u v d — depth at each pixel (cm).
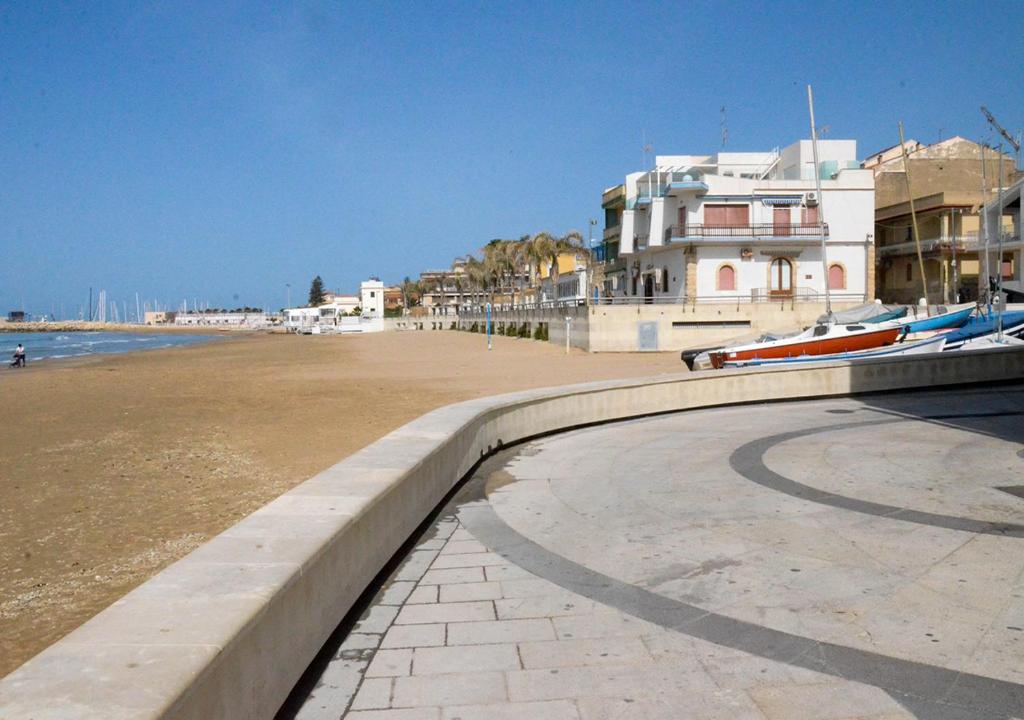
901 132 5706
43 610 826
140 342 12162
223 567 455
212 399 3008
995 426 1375
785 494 923
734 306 4962
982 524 775
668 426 1494
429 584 655
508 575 676
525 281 10769
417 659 512
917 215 5800
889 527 776
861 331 3259
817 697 448
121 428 2225
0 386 3769
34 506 1297
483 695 461
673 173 5903
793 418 1548
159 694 296
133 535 1116
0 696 292
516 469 1123
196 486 1438
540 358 4953
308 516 575
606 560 708
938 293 5722
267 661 405
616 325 4975
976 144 6331
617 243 7238
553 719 431
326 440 1955
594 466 1133
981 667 478
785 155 6419
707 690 459
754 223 5547
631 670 488
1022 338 3005
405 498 744
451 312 14500
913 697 445
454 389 3209
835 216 5597
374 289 18200
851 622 551
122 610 386
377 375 4050
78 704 286
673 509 876
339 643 538
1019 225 5097
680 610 585
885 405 1702
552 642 534
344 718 437
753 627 548
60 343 12019
